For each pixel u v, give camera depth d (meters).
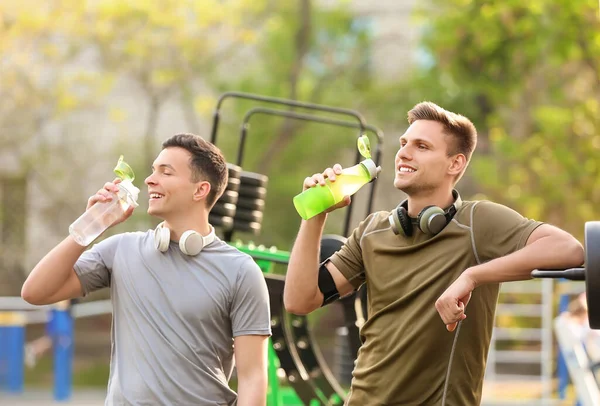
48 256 4.02
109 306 14.12
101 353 21.27
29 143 22.23
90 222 3.99
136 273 3.99
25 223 22.50
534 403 12.27
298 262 4.08
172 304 3.93
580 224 17.08
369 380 3.98
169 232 3.98
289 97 20.75
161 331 3.91
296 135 21.00
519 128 19.08
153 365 3.88
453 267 3.90
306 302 4.12
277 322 5.90
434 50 17.69
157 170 4.05
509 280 3.77
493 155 19.50
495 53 17.22
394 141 21.47
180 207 4.03
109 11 19.73
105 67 20.66
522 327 17.27
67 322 13.54
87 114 22.52
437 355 3.90
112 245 4.13
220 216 5.73
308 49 21.33
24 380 17.31
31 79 20.62
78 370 19.27
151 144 21.72
